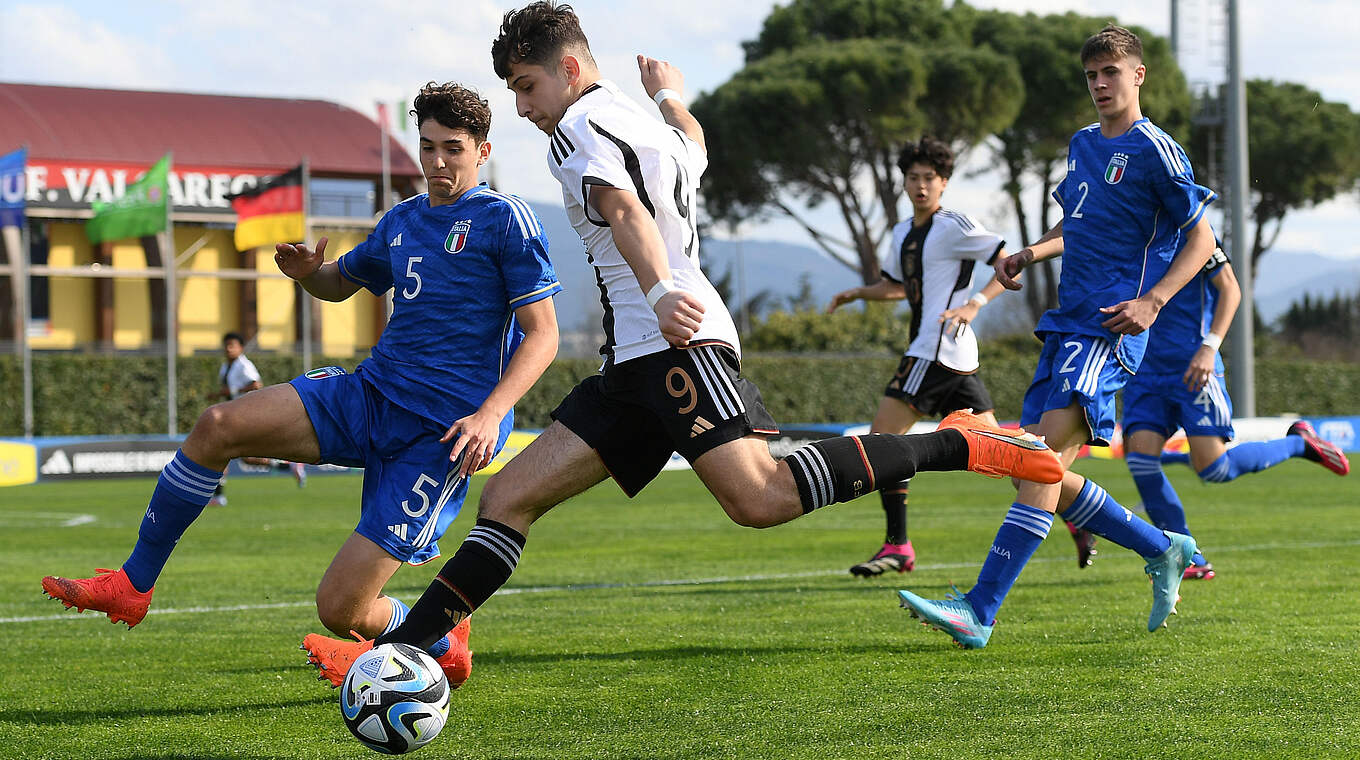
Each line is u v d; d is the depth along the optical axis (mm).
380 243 6879
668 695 6648
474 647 8250
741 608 9812
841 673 7125
